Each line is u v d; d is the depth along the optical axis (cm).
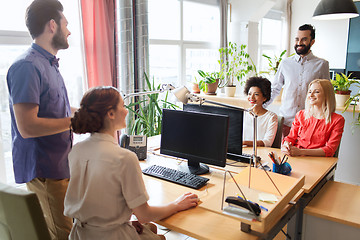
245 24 488
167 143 195
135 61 336
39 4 156
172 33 427
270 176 163
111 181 121
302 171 194
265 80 250
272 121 252
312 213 171
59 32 163
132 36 315
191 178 178
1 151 243
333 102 229
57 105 167
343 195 192
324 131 231
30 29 159
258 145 248
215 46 499
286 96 319
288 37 636
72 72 292
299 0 626
